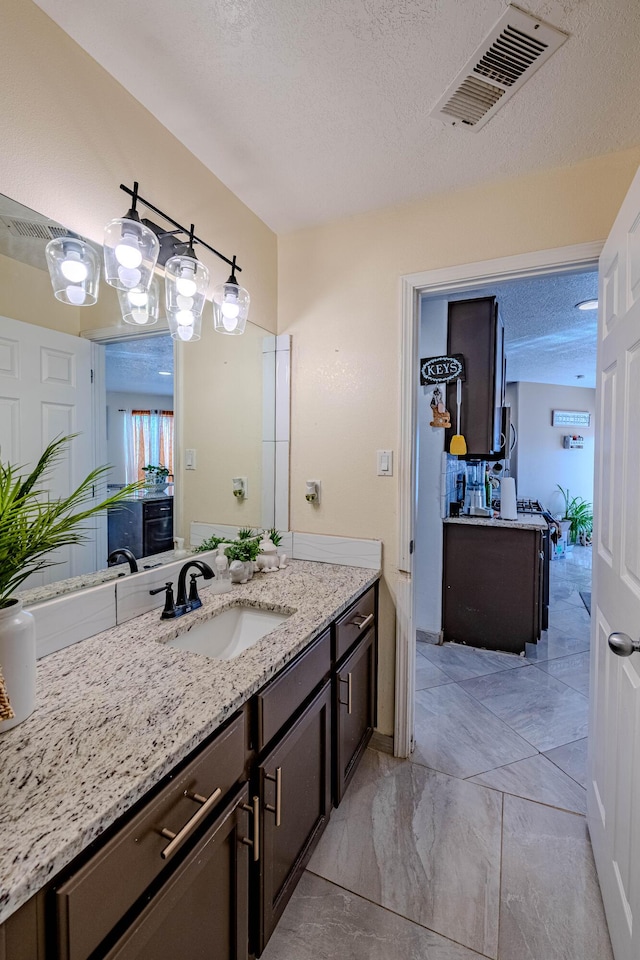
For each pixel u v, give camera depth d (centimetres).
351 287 194
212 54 114
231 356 182
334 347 197
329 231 197
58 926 55
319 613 136
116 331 131
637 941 93
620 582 115
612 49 110
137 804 68
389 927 119
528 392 626
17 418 106
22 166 102
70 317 117
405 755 188
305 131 142
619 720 114
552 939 116
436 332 290
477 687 247
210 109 133
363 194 176
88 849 60
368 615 177
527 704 229
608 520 130
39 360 110
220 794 86
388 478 188
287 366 207
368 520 193
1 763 69
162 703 87
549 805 162
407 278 182
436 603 305
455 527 303
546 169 159
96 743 74
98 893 60
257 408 201
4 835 56
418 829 151
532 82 120
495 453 286
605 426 135
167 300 144
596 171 153
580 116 133
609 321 132
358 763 166
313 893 129
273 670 103
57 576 113
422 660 281
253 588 162
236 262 179
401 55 114
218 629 143
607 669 129
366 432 192
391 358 187
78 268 114
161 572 144
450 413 281
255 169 161
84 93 115
